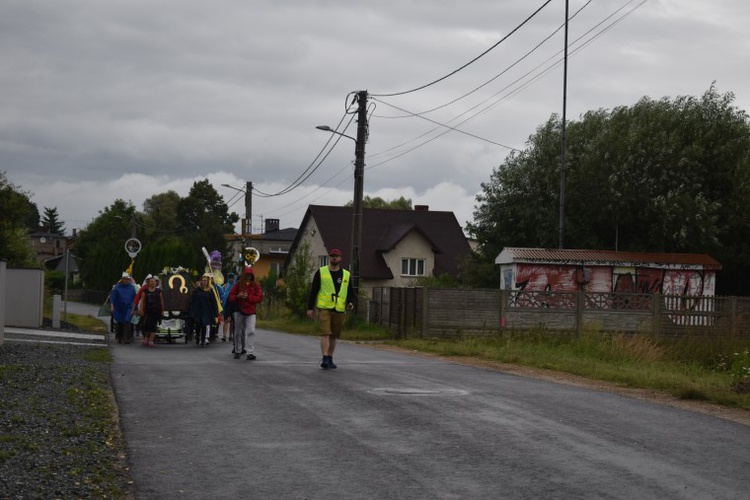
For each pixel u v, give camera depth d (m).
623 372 16.02
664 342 25.34
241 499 6.43
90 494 6.40
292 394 11.67
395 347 22.75
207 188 105.69
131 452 7.95
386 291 29.41
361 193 30.50
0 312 18.55
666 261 31.84
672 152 38.03
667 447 8.48
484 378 14.11
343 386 12.58
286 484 6.86
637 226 39.28
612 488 6.82
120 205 103.06
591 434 9.05
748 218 37.06
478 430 9.13
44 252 150.38
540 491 6.70
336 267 15.42
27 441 7.95
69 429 8.68
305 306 37.84
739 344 24.23
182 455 7.86
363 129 30.25
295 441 8.52
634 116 40.41
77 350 18.70
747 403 11.70
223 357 18.17
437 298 25.14
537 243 42.94
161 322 23.28
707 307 26.48
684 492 6.75
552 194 41.81
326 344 15.31
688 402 12.09
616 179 37.84
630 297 26.14
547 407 10.84
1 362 14.74
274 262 82.75
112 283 71.94
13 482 6.50
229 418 9.77
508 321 25.47
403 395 11.64
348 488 6.75
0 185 33.38
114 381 13.05
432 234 60.72
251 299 17.41
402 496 6.52
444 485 6.86
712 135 38.88
